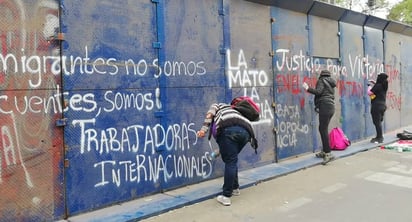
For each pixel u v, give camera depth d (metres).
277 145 7.64
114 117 5.03
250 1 7.08
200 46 6.15
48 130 4.42
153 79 5.47
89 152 4.78
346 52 9.89
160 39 5.55
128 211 4.84
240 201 5.38
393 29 12.12
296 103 8.17
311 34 8.66
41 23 4.36
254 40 7.17
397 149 9.15
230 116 5.34
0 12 4.05
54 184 4.48
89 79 4.77
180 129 5.83
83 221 4.51
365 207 5.01
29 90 4.27
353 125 10.13
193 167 6.02
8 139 4.12
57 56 4.49
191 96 5.99
